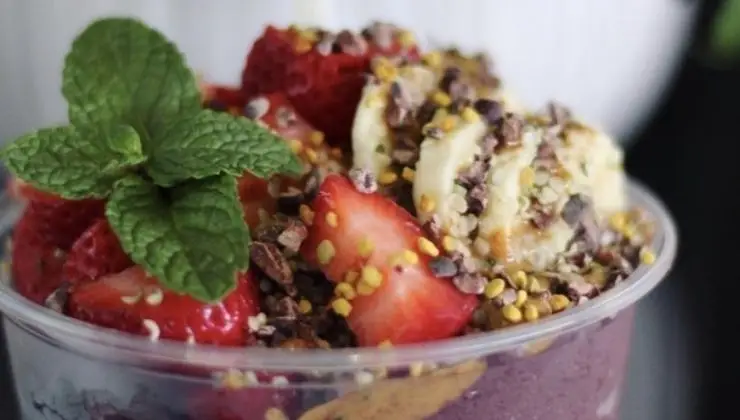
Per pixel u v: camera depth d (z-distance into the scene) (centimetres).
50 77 42
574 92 44
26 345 26
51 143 27
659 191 45
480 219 27
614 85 45
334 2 42
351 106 29
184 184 26
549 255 27
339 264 26
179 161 26
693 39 45
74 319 25
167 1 41
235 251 24
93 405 25
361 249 25
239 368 24
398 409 25
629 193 31
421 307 25
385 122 28
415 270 25
